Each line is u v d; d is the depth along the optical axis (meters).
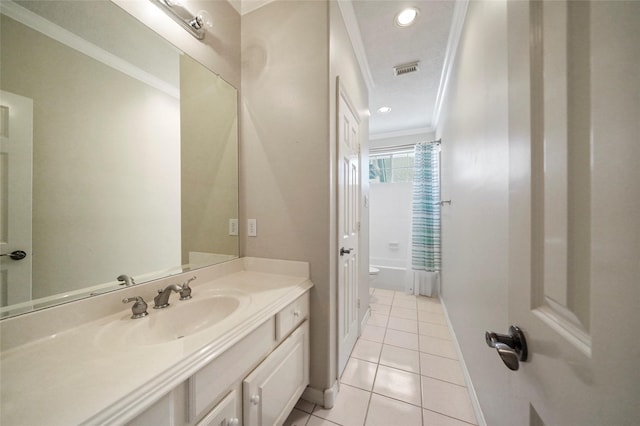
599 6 0.30
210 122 1.33
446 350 1.91
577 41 0.34
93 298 0.82
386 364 1.73
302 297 1.26
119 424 0.45
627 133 0.27
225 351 0.73
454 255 2.05
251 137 1.48
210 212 1.33
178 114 1.18
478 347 1.29
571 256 0.35
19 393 0.49
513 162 0.52
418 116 3.22
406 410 1.32
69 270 0.80
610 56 0.29
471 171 1.46
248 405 0.82
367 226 2.49
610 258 0.28
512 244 0.53
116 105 0.95
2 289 0.67
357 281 2.04
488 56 1.14
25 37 0.72
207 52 1.29
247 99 1.49
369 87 2.53
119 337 0.72
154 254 1.08
